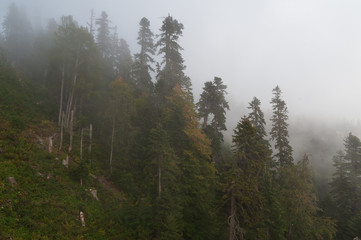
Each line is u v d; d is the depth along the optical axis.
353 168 32.31
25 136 20.64
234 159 15.75
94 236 15.36
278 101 31.91
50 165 19.36
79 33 26.52
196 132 23.41
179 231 17.28
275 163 28.75
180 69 31.47
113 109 25.66
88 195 18.95
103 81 32.09
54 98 31.59
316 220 20.05
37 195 15.41
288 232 20.69
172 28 30.94
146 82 32.53
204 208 20.02
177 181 20.92
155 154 20.25
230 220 15.21
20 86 29.59
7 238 11.34
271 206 19.61
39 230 12.94
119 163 24.81
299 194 19.45
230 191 15.44
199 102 29.50
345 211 29.41
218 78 29.20
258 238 17.25
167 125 24.28
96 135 29.23
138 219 18.11
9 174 15.25
